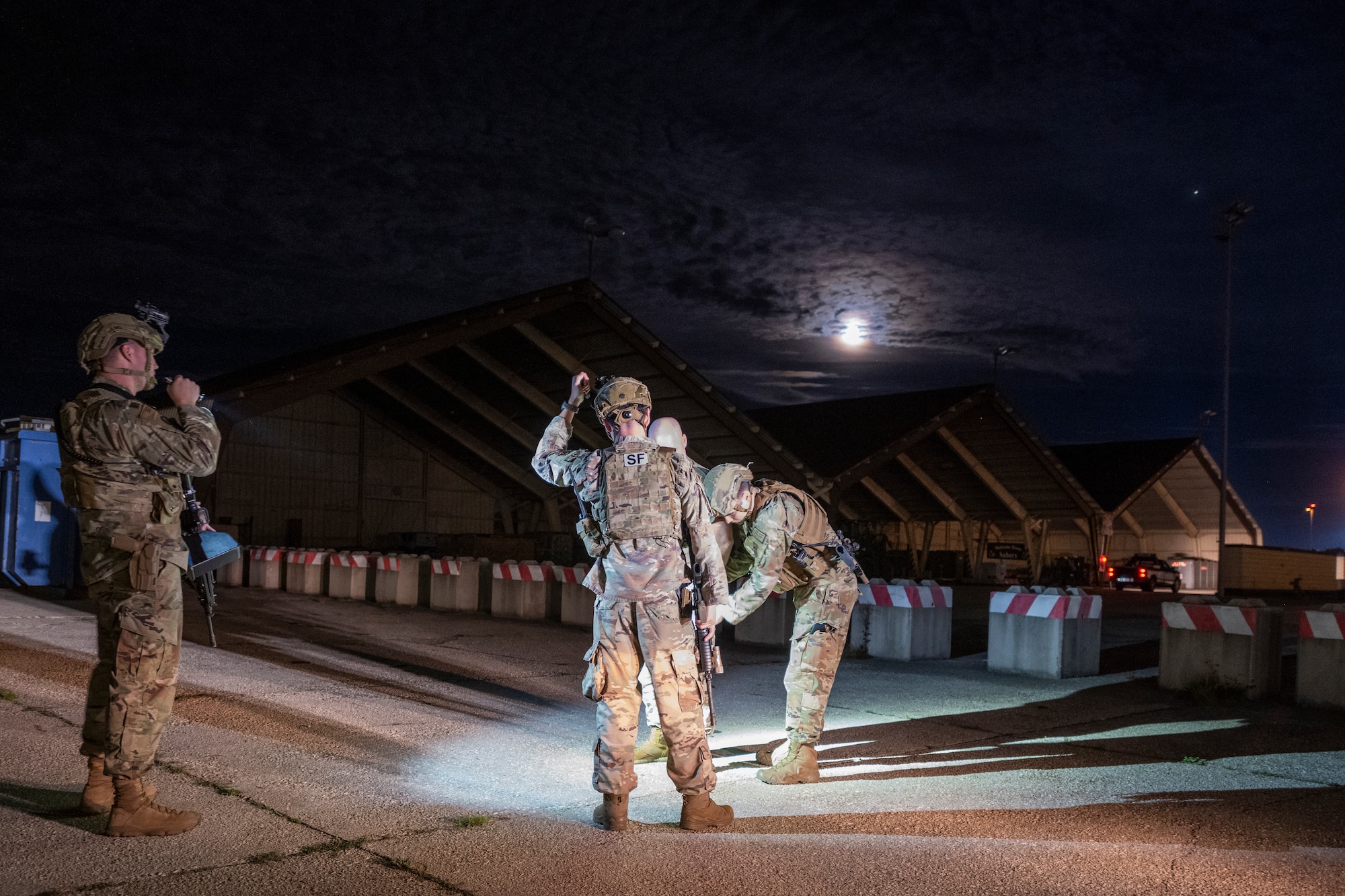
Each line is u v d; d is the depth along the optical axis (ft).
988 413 119.85
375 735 20.22
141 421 12.86
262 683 25.31
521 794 16.38
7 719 19.33
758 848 13.79
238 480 120.06
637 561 14.58
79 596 46.68
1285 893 12.60
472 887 11.86
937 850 13.94
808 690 18.08
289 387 86.89
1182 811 16.53
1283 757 21.39
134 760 12.77
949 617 39.50
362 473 130.31
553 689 28.53
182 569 13.56
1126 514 162.71
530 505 144.05
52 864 11.90
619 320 99.19
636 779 14.62
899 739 22.77
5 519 47.98
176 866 12.07
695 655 14.94
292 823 13.99
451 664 31.94
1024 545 150.82
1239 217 90.17
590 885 12.12
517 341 104.58
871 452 108.37
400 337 92.02
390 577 53.31
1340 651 27.43
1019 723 25.23
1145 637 51.72
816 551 18.16
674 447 17.29
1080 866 13.38
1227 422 92.48
